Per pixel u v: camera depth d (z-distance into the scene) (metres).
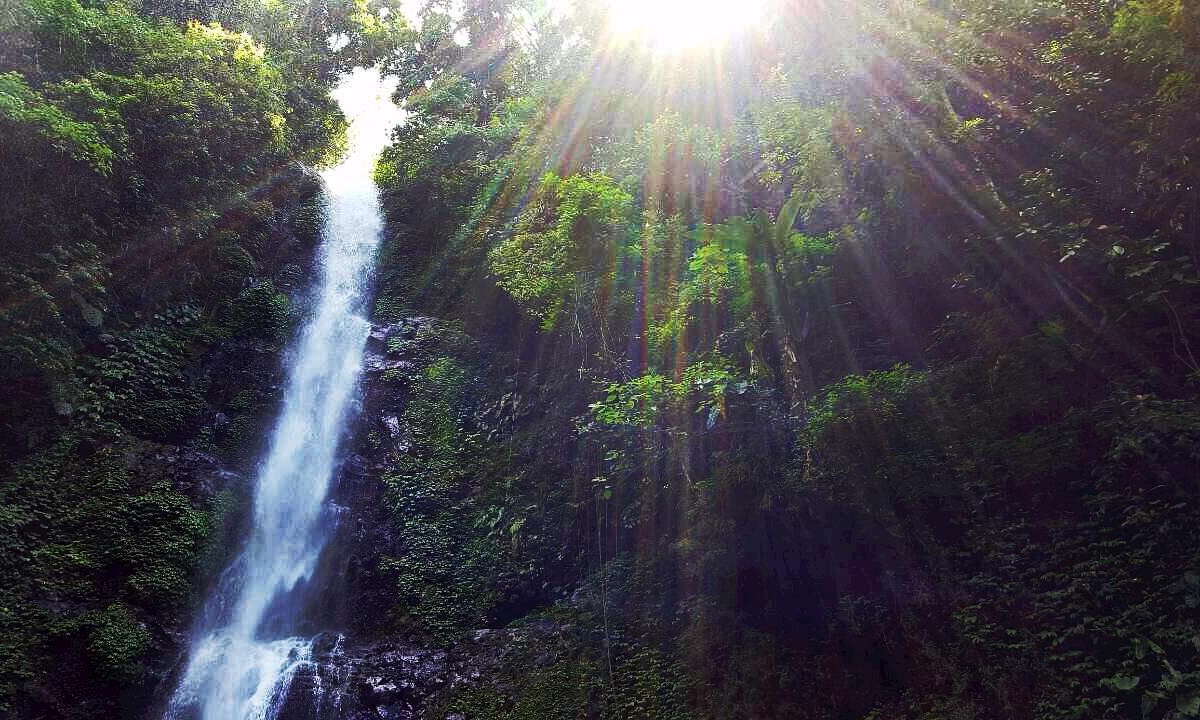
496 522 9.57
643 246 10.26
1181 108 5.39
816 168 8.95
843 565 6.31
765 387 7.20
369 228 16.72
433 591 9.10
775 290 7.86
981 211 6.75
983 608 5.32
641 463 8.05
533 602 8.67
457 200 16.08
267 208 14.34
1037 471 5.46
